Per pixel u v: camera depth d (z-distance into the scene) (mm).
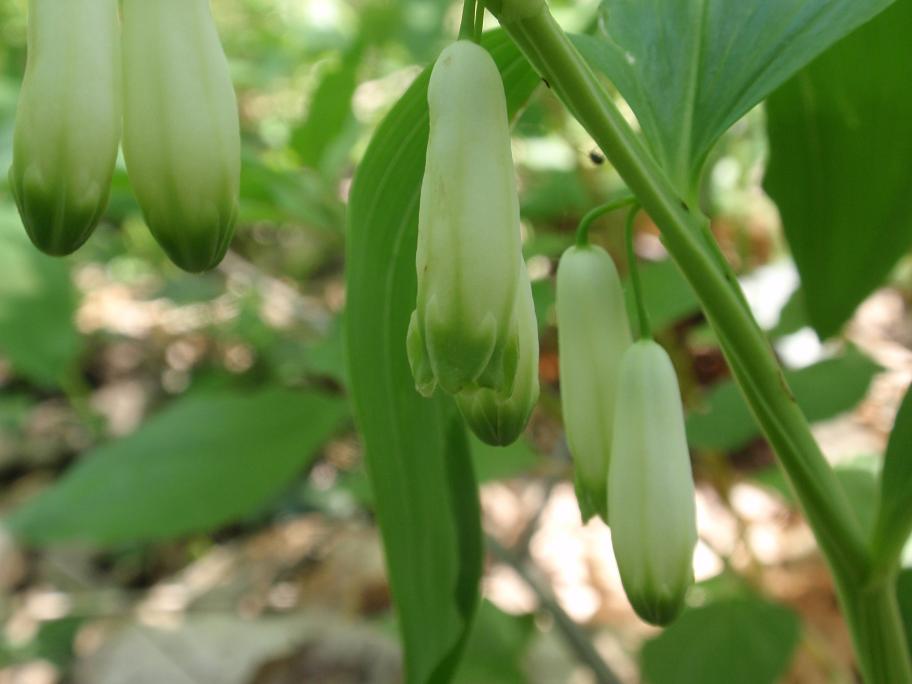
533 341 57
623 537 65
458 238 52
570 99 60
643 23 73
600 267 72
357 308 76
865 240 94
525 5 56
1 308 161
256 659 197
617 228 167
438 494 85
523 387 57
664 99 70
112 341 294
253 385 239
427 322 52
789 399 67
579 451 72
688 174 68
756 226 208
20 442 274
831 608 185
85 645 205
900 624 72
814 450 69
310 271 287
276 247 298
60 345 164
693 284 66
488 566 212
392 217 74
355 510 234
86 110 51
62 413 281
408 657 84
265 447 131
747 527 149
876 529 69
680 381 158
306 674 193
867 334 233
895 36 79
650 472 65
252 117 298
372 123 197
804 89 86
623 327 72
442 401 82
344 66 153
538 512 161
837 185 91
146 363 287
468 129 52
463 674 137
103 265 285
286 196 144
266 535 237
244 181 138
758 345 67
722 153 174
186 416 134
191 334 283
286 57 229
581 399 72
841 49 81
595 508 72
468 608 87
